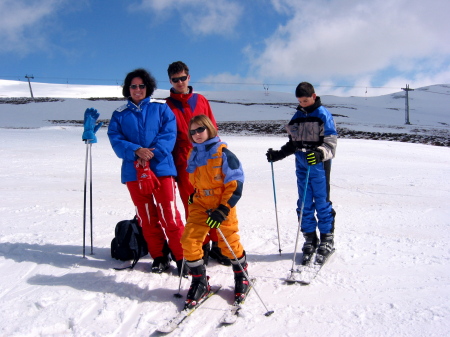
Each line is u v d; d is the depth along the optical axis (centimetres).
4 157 1127
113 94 7200
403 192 707
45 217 514
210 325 267
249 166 1033
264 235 450
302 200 363
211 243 414
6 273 337
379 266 357
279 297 304
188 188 376
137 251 362
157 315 278
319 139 373
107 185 773
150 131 350
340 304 292
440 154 1341
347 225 488
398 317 272
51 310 277
